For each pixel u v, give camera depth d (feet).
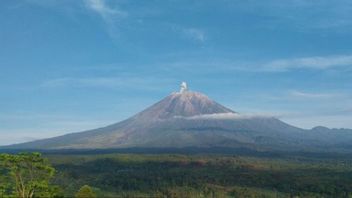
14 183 252.21
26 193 246.88
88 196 271.90
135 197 652.07
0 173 253.65
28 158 248.93
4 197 240.73
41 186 248.52
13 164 245.86
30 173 251.60
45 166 255.09
